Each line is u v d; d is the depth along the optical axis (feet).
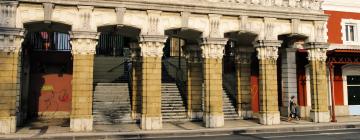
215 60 75.61
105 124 77.56
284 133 66.64
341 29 98.17
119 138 60.64
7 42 64.44
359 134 63.72
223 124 75.05
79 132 64.59
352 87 99.40
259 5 79.05
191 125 76.64
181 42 107.24
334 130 71.20
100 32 74.33
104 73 100.27
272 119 78.38
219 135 64.08
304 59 95.91
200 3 74.18
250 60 93.35
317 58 84.07
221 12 75.97
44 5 65.82
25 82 83.51
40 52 89.92
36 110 88.38
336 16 98.17
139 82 82.17
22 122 79.00
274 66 80.18
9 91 64.23
